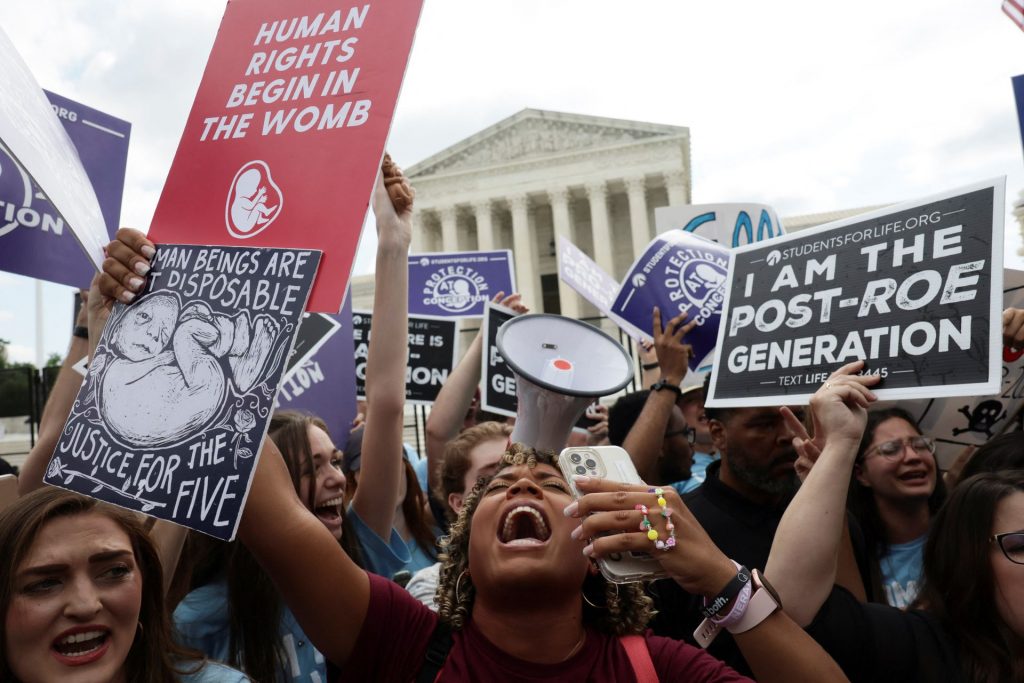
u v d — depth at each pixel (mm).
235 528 1609
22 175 2805
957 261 2018
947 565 2127
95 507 1839
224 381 1766
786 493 2910
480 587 1690
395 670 1741
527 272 41031
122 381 1864
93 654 1729
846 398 2059
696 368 3998
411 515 3873
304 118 2002
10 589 1704
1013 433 2658
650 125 40250
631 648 1715
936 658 2062
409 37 1985
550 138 41938
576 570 1655
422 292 6523
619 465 1688
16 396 11094
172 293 1922
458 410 4023
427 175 42938
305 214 1895
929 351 1998
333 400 4465
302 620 1772
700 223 5656
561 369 2070
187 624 2541
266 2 2213
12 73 1829
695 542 1571
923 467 3049
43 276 2795
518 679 1616
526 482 1710
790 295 2365
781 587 1909
